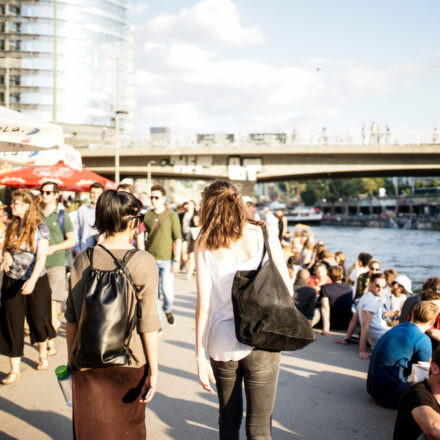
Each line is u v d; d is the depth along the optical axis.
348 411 3.94
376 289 5.86
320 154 39.03
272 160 40.56
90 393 2.18
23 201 4.16
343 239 50.56
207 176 42.66
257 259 2.32
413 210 85.56
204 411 3.81
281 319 2.19
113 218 2.29
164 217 6.18
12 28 90.31
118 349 2.08
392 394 3.96
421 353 3.96
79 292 2.23
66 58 92.62
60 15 92.62
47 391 4.06
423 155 38.06
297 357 5.55
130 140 40.59
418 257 32.34
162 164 40.78
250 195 42.00
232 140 39.91
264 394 2.30
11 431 3.32
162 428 3.48
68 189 11.50
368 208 103.06
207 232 2.32
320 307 7.41
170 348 5.58
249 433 2.31
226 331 2.30
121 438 2.20
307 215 93.62
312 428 3.59
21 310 4.21
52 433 3.31
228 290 2.31
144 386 2.29
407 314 5.08
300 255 12.83
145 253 2.31
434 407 2.51
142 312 2.24
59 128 4.62
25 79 90.38
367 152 37.59
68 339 2.30
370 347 5.98
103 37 98.75
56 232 5.29
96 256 2.26
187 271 12.36
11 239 4.16
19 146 5.12
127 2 104.88
